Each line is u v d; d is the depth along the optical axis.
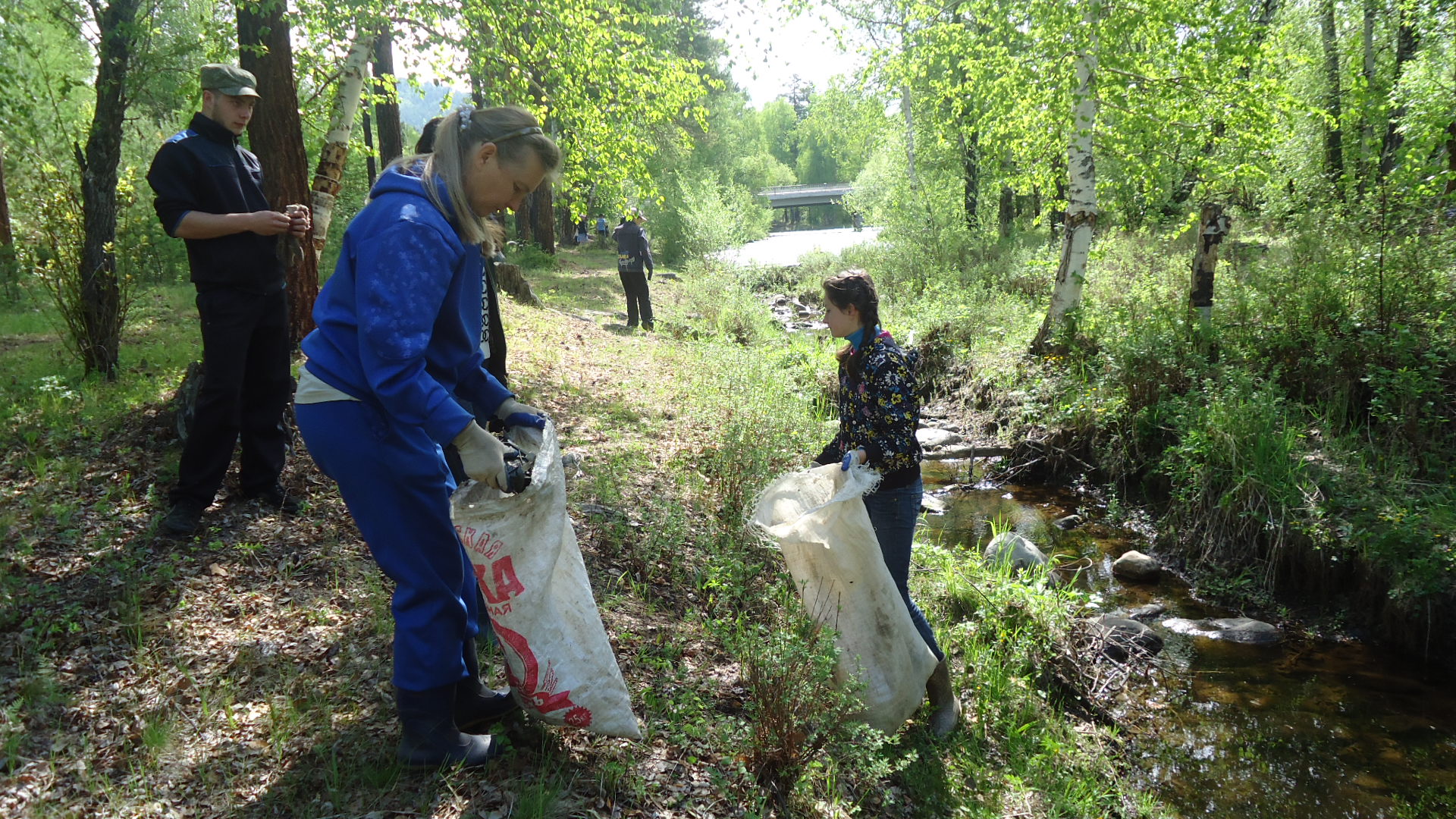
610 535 4.23
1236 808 3.45
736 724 2.88
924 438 8.64
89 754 2.37
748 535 4.45
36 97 7.65
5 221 11.30
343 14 6.14
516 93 7.48
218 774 2.35
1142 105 8.96
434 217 2.19
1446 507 5.24
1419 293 6.75
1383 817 3.41
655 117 8.38
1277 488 5.71
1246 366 7.02
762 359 8.69
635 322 12.12
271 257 3.80
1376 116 11.51
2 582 3.14
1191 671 4.59
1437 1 11.23
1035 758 3.43
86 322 5.90
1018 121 9.57
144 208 11.44
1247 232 10.11
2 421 4.96
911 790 3.04
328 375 2.21
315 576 3.49
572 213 8.38
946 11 10.41
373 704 2.72
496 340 3.04
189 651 2.89
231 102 3.76
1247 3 8.71
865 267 18.92
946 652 3.94
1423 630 4.78
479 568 2.26
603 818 2.33
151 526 3.66
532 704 2.37
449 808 2.28
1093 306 9.30
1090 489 7.37
